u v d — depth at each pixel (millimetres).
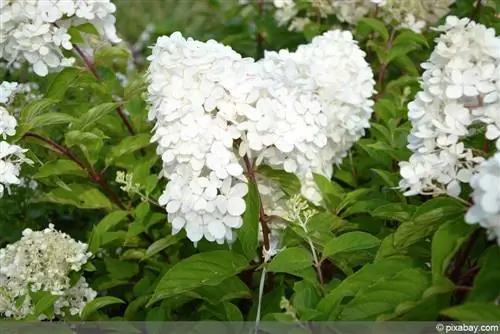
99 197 1160
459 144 911
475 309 817
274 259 943
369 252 997
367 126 1162
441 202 898
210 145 947
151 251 1052
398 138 1172
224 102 967
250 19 1693
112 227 1177
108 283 1122
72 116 1165
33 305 1009
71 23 1181
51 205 1244
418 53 1409
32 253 1010
